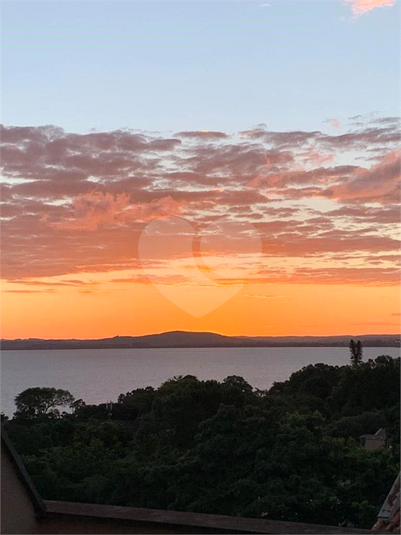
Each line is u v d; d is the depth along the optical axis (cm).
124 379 13750
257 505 1889
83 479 2612
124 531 545
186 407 3178
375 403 4269
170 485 2170
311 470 2062
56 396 4550
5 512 560
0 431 573
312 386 5025
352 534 508
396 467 2122
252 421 2184
